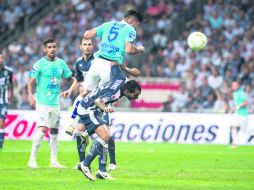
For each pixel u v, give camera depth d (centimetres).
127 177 2373
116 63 2222
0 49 6475
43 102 2777
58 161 3044
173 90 5431
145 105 5453
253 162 3134
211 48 5766
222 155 3578
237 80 4950
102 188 2012
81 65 2798
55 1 6819
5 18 6744
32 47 6244
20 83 5684
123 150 3859
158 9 6366
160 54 5838
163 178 2356
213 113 4606
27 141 4447
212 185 2147
